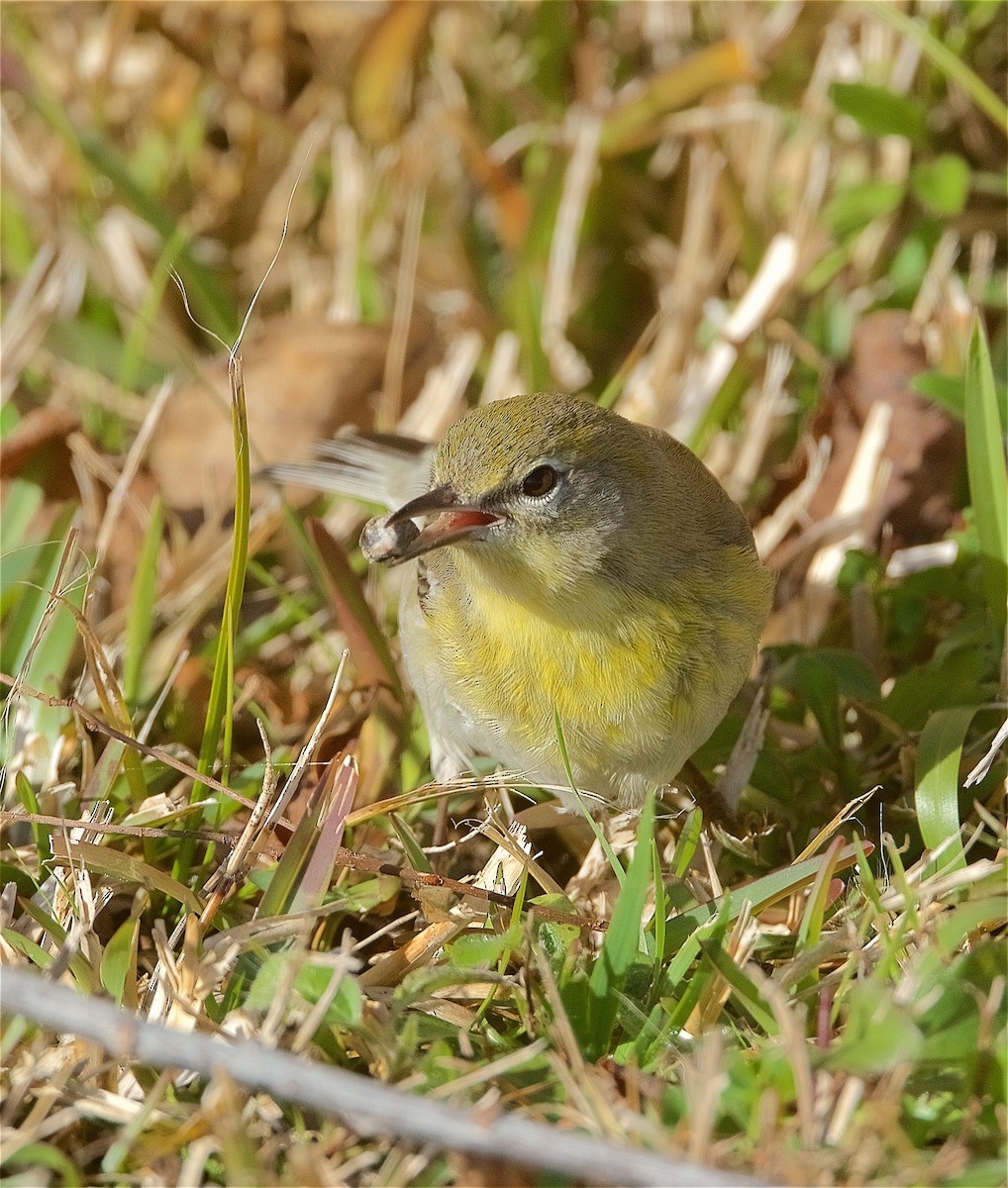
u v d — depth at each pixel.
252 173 13.52
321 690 9.19
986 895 6.12
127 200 12.20
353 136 12.91
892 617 9.21
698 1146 4.94
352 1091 4.74
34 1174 5.39
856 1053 5.27
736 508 8.21
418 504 7.09
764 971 6.73
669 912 7.01
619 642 7.19
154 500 8.82
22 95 12.16
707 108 12.70
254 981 6.10
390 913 7.23
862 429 10.38
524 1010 6.10
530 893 7.40
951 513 10.04
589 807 7.64
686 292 11.98
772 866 7.70
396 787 8.30
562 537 7.11
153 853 7.31
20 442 9.88
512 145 12.85
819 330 11.52
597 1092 5.24
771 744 8.34
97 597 9.59
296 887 6.53
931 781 7.14
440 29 13.29
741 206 12.24
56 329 11.73
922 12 12.12
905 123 11.55
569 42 13.25
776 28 12.55
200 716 8.49
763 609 7.70
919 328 10.89
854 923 6.46
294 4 13.55
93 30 13.59
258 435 11.08
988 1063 5.36
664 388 11.67
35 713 8.01
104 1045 5.21
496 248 13.37
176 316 12.77
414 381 11.73
